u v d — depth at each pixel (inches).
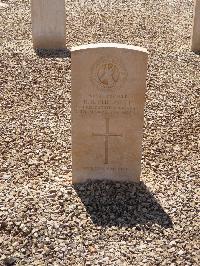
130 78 87.0
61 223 82.1
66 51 161.0
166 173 98.7
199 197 89.7
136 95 88.3
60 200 87.4
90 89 87.7
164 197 90.0
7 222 81.8
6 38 173.9
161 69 150.3
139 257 76.2
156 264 75.1
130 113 89.7
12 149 107.3
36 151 106.3
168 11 211.0
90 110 89.4
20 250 77.4
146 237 80.5
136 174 94.5
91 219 84.1
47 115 122.0
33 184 93.5
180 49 167.6
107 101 88.8
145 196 90.2
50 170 99.3
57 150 107.2
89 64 85.8
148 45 170.4
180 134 115.3
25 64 148.9
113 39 175.0
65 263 75.2
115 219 84.7
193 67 153.6
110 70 86.5
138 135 91.4
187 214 85.4
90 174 94.4
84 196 89.6
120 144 92.3
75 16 199.9
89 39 173.9
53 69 146.8
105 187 92.3
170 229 82.1
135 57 85.5
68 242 78.7
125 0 225.0
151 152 106.8
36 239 79.0
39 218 82.7
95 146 92.2
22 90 134.3
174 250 77.7
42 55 156.8
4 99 129.3
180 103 130.0
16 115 121.6
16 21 194.4
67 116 121.8
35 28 159.9
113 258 76.0
